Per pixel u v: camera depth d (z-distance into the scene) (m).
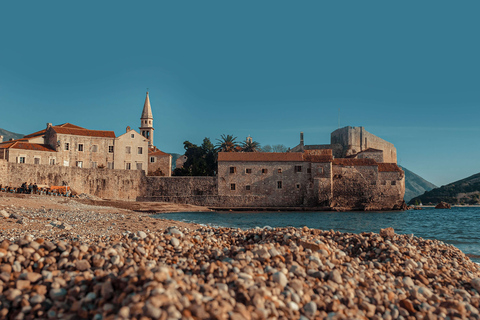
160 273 7.77
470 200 183.62
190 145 120.44
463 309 9.38
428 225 50.75
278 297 8.16
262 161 92.56
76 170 80.38
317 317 7.82
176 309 6.49
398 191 94.94
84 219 25.73
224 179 92.06
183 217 61.22
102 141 93.44
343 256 12.70
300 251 12.07
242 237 16.27
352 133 134.88
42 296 7.63
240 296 7.80
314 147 138.25
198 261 10.97
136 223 23.84
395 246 14.48
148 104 128.12
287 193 92.25
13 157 80.38
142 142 98.25
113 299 7.41
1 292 7.84
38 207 35.12
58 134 87.69
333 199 94.00
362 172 95.25
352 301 8.91
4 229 17.73
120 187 86.94
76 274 8.77
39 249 10.01
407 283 11.19
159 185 90.62
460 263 15.27
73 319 7.02
